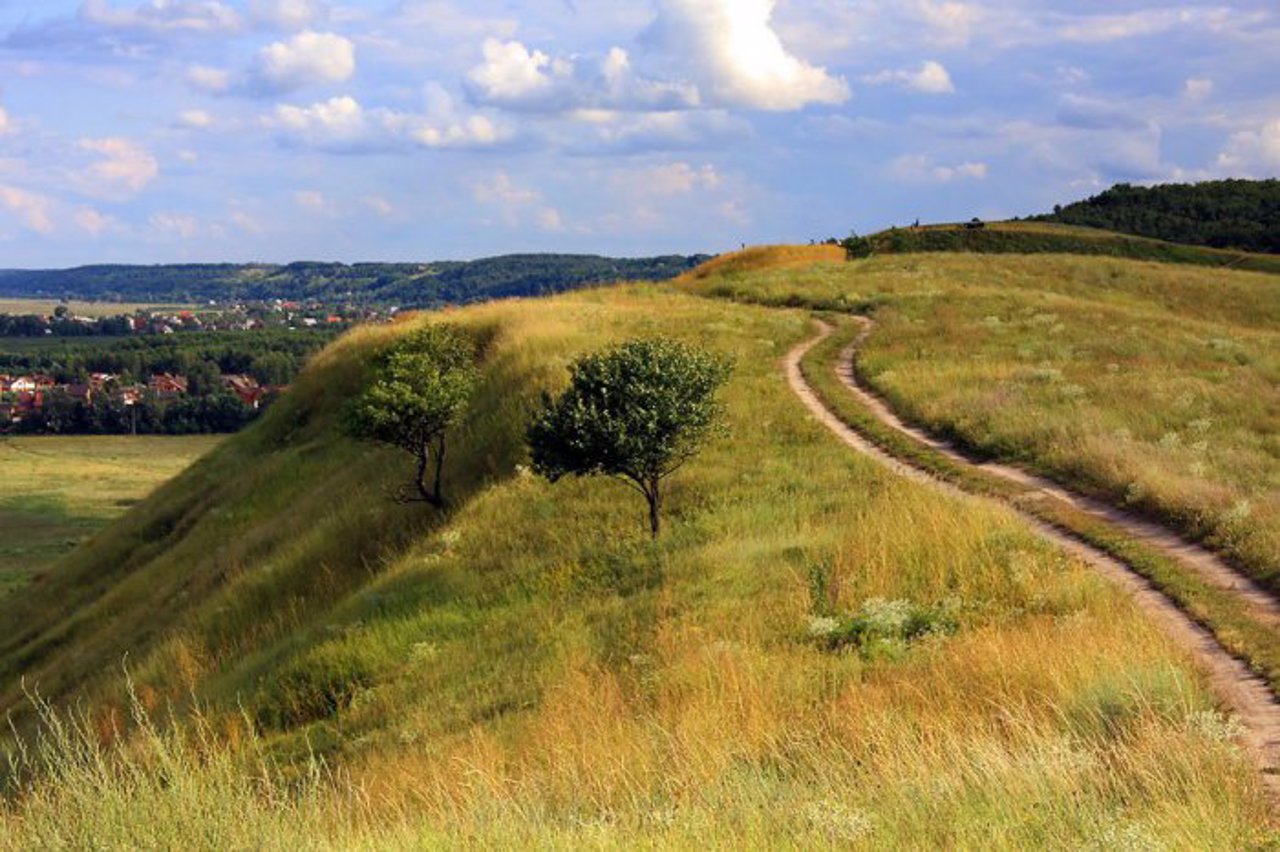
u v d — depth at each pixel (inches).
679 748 427.5
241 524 1476.4
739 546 725.3
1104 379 1163.3
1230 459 820.0
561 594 741.3
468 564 841.5
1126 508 726.5
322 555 1074.1
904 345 1435.8
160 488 1902.1
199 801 301.0
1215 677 441.4
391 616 783.1
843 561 654.5
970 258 2566.4
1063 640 483.2
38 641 1402.6
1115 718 386.6
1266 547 587.8
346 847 308.0
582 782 405.7
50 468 5044.3
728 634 590.6
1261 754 358.0
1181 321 1731.1
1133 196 6013.8
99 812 292.5
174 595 1288.1
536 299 2050.9
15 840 291.4
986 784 323.9
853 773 375.9
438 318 1849.2
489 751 475.5
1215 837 273.1
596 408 803.4
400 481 1172.5
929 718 416.5
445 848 311.0
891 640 545.3
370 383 1680.6
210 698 776.3
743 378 1234.0
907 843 293.1
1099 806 302.5
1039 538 658.8
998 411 999.0
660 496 876.0
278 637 939.3
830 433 1018.7
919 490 783.7
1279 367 1291.8
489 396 1257.4
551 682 584.7
